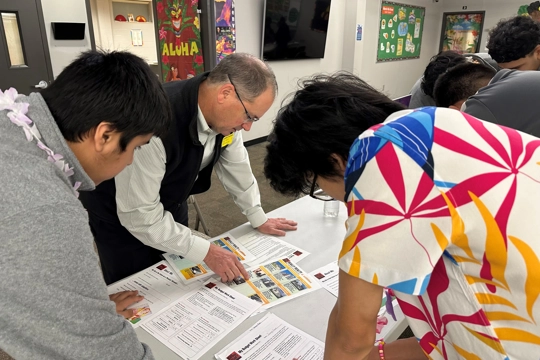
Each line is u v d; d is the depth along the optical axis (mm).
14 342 566
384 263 534
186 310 1058
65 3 3541
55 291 571
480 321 586
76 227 598
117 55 703
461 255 567
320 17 5211
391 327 988
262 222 1503
